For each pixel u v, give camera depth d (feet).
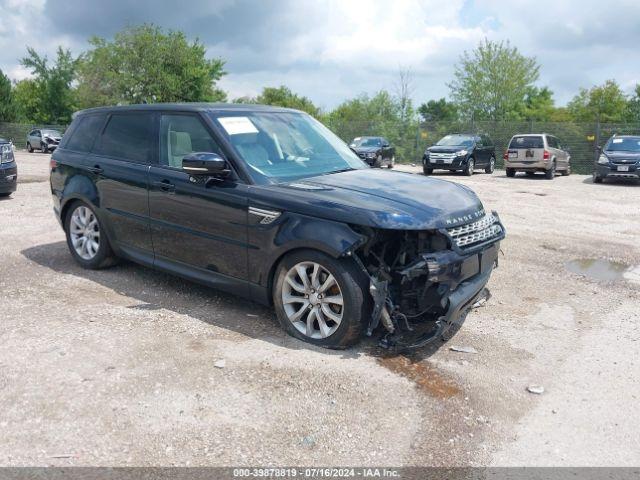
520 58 151.74
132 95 157.38
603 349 14.80
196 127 16.98
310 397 11.85
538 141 70.08
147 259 18.42
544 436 10.78
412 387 12.43
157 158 17.90
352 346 14.39
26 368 12.80
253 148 16.40
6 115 170.19
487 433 10.84
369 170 17.81
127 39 155.33
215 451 10.01
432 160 76.43
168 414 11.09
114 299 17.61
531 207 41.06
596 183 63.93
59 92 185.16
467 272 14.17
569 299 18.90
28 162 84.43
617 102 164.45
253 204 15.01
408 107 122.01
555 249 26.40
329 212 13.78
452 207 14.57
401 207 13.76
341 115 170.71
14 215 32.01
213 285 16.51
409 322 14.94
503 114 153.58
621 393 12.48
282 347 14.23
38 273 20.30
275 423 10.90
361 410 11.43
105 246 19.95
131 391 11.89
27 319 15.80
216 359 13.43
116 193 18.83
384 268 13.70
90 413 11.06
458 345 14.79
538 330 16.03
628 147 63.52
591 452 10.32
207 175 15.70
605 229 31.99
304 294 14.55
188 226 16.72
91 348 13.92
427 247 13.78
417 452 10.18
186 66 159.12
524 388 12.62
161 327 15.35
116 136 19.60
